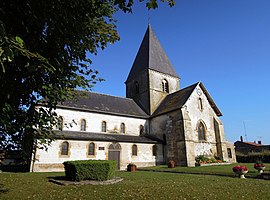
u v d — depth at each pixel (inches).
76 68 257.4
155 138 1160.8
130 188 388.5
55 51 235.0
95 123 1059.9
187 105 1077.1
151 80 1349.7
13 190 372.5
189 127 1008.9
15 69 215.0
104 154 942.4
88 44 264.2
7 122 206.7
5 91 210.8
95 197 313.0
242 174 567.2
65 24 226.2
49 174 661.9
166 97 1354.6
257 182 465.1
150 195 325.4
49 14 209.2
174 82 1469.0
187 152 956.6
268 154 1234.0
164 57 1510.8
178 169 816.3
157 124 1185.4
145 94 1347.2
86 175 479.2
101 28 278.7
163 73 1421.0
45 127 280.8
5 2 194.2
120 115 1147.9
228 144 1211.9
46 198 308.8
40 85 233.8
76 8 231.0
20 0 196.4
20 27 211.0
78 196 320.5
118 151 986.1
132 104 1341.0
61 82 261.7
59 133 884.0
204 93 1202.0
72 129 978.7
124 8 186.9
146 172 768.9
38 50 228.2
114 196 319.0
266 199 300.5
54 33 228.4
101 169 493.4
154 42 1510.8
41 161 799.7
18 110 246.7
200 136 1101.1
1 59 123.6
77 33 236.4
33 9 200.5
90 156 907.4
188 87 1220.5
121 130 1139.3
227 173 624.4
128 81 1555.1
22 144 259.3
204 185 423.5
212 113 1200.8
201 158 1014.4
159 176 604.7
